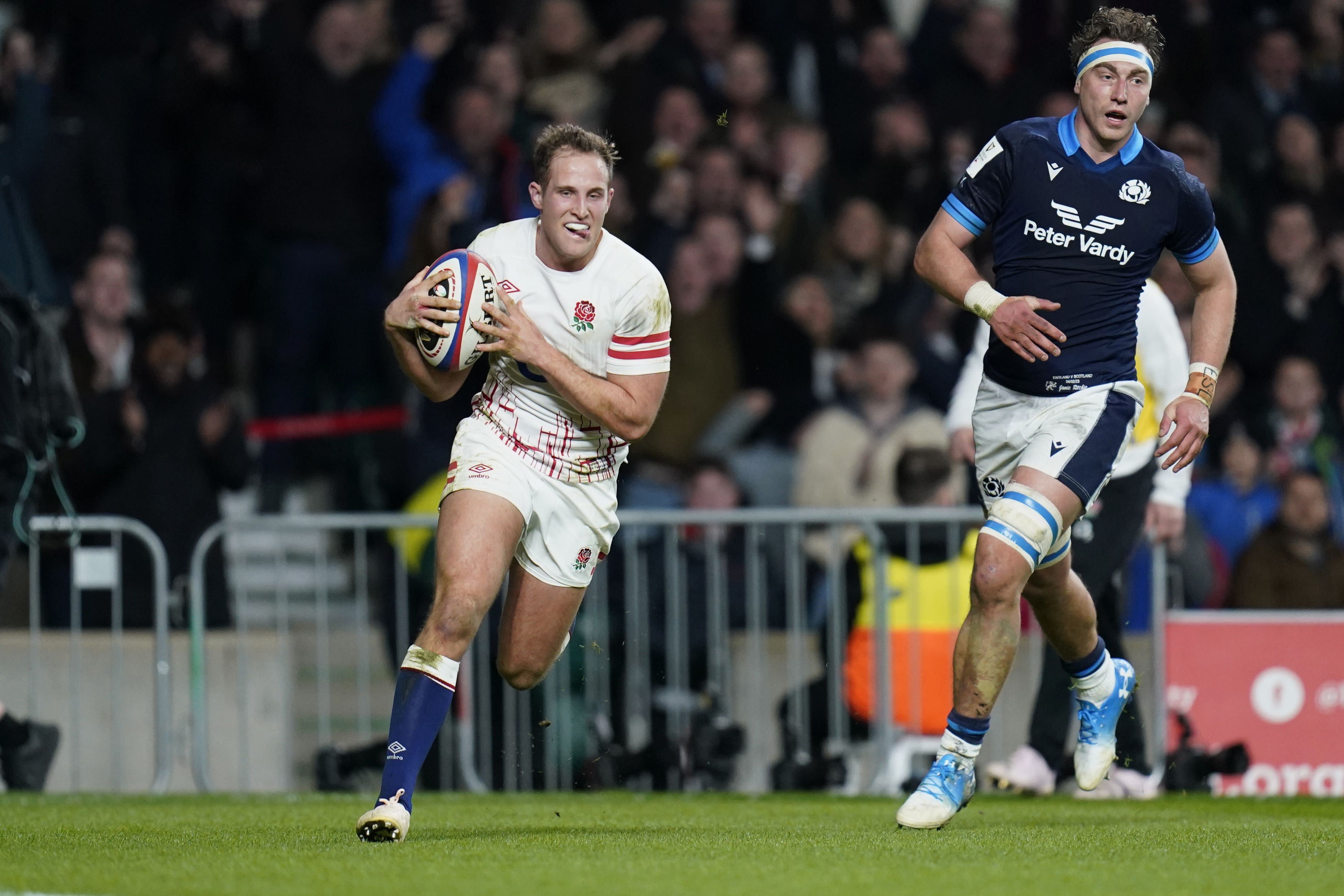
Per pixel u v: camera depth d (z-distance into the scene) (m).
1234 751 26.92
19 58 41.00
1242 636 28.14
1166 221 18.44
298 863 14.98
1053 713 25.31
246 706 32.31
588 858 15.43
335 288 40.97
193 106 43.44
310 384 41.09
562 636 18.22
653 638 30.67
